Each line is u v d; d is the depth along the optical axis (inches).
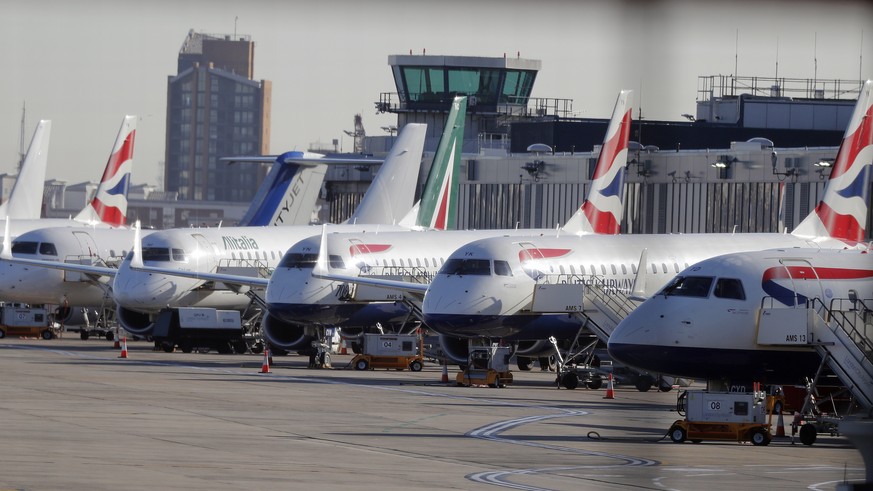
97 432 4586.6
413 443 4626.0
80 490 3292.3
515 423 5472.4
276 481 3567.9
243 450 4232.3
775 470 4239.7
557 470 4045.3
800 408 5816.9
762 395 5364.2
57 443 4232.3
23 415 5064.0
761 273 5974.4
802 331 5664.4
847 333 5634.8
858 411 5851.4
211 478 3577.8
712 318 5925.2
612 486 3742.6
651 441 5039.4
